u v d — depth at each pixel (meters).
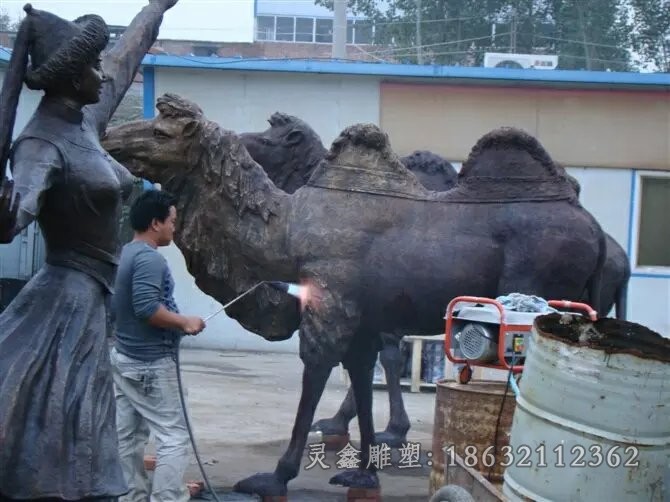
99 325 3.79
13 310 3.71
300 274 6.30
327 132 14.13
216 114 14.07
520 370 5.11
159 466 5.32
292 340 15.00
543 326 4.35
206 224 6.41
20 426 3.50
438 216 6.39
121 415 5.41
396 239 6.30
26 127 3.75
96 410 3.68
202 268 6.53
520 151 6.47
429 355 11.79
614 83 13.98
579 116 14.18
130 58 4.32
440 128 14.13
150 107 13.97
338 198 6.36
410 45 22.78
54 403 3.56
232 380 12.02
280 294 6.47
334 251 6.22
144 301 5.18
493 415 5.25
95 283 3.81
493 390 5.37
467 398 5.31
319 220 6.28
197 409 9.91
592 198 14.33
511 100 14.12
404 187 6.47
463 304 5.46
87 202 3.73
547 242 6.27
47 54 3.74
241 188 6.34
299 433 6.27
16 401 3.50
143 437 5.55
